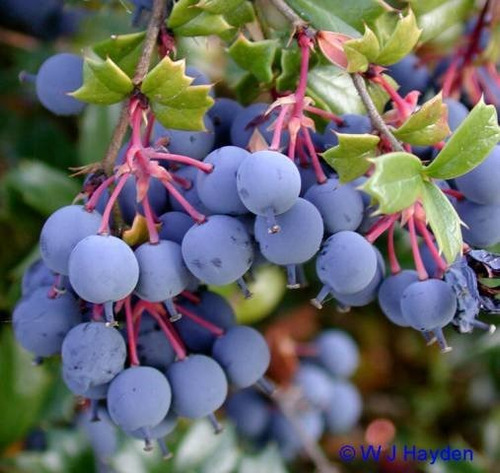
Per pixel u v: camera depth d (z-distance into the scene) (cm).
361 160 14
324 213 14
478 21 17
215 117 16
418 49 18
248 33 17
